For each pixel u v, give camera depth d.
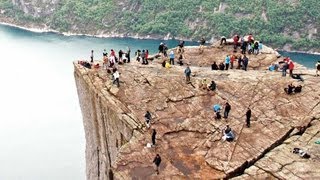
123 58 67.06
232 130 50.94
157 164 45.25
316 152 46.84
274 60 68.56
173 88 58.09
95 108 58.59
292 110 53.94
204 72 63.00
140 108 54.72
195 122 52.50
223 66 64.25
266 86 58.44
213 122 52.47
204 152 48.16
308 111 53.66
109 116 55.47
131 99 56.06
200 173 45.31
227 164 46.25
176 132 51.22
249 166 46.34
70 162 110.56
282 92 57.16
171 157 47.50
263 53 71.19
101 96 56.41
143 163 46.84
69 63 193.38
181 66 65.62
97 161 61.19
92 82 59.25
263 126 51.47
